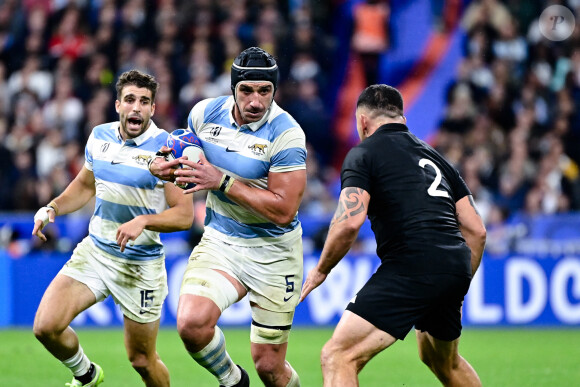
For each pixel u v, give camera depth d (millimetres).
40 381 28891
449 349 20297
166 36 60406
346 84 62062
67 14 61031
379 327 18453
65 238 47281
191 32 60781
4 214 50500
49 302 22062
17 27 60875
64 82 58000
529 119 60844
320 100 60156
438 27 63906
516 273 47875
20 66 60094
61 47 60125
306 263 46625
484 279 47719
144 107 22344
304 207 53094
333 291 46906
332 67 62188
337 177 58938
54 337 22047
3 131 56031
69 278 22453
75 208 23953
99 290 22656
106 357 34844
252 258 22078
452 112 60250
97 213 22906
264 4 61969
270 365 22594
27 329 45094
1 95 58344
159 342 40281
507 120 61281
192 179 20328
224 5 61375
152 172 20734
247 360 34438
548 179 56500
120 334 43062
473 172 56250
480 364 33812
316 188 54281
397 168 19172
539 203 55594
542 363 34094
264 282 22203
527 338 42844
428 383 29562
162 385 23531
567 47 64312
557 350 38219
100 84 58750
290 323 22734
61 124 56781
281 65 60031
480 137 58844
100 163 22766
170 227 21828
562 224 49875
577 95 63000
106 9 61250
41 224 23266
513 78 62594
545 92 62719
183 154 21016
